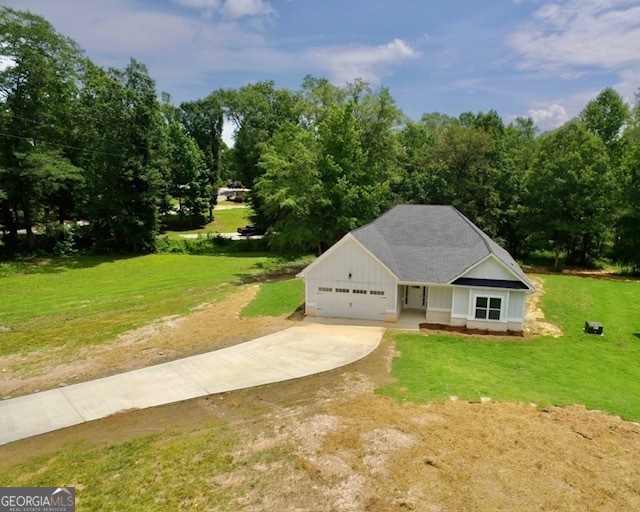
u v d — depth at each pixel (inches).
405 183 1755.7
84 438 455.5
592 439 430.0
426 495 346.3
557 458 396.5
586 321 864.3
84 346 748.6
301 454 408.2
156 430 468.1
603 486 357.7
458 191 1699.1
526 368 642.8
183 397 547.5
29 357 699.4
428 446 414.6
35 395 560.1
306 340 761.6
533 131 2967.5
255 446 426.6
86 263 1643.7
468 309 830.5
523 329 821.2
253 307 989.2
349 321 876.0
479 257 836.6
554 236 1576.0
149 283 1300.4
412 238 964.0
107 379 607.8
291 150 1391.5
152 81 1824.6
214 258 1791.3
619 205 1471.5
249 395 550.0
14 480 383.6
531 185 1585.9
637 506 334.3
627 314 949.8
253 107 2180.1
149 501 352.5
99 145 1748.3
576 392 548.7
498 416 476.7
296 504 341.1
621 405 509.7
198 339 780.0
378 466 384.8
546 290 1122.7
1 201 1547.7
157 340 776.9
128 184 1814.7
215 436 449.7
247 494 355.6
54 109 1708.9
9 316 940.0
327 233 1323.8
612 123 2052.2
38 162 1507.1
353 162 1386.6
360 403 514.6
